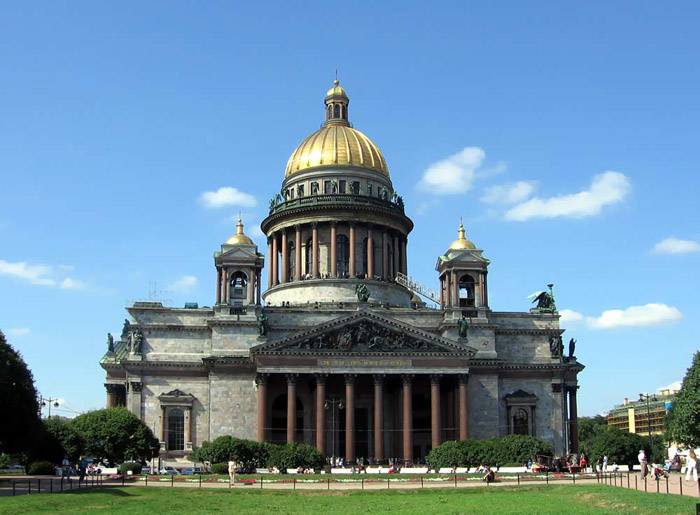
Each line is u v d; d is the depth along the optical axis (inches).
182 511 2866.6
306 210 6697.8
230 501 3233.3
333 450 5728.3
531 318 6259.8
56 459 5009.8
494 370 5920.3
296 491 3649.1
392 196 7130.9
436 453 5078.7
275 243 6943.9
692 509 2449.6
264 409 5369.1
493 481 4072.3
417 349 5531.5
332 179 6875.0
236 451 4916.3
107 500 3157.0
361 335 5516.7
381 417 5433.1
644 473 3750.0
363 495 3511.3
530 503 2950.3
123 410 5305.1
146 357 5851.4
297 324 5984.3
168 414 5772.6
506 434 5969.5
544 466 4744.1
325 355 5452.8
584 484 3688.5
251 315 5856.3
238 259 5925.2
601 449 5403.5
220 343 5782.5
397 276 6860.2
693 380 4507.9
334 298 6476.4
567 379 6348.4
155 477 4389.8
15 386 4249.5
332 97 7426.2
